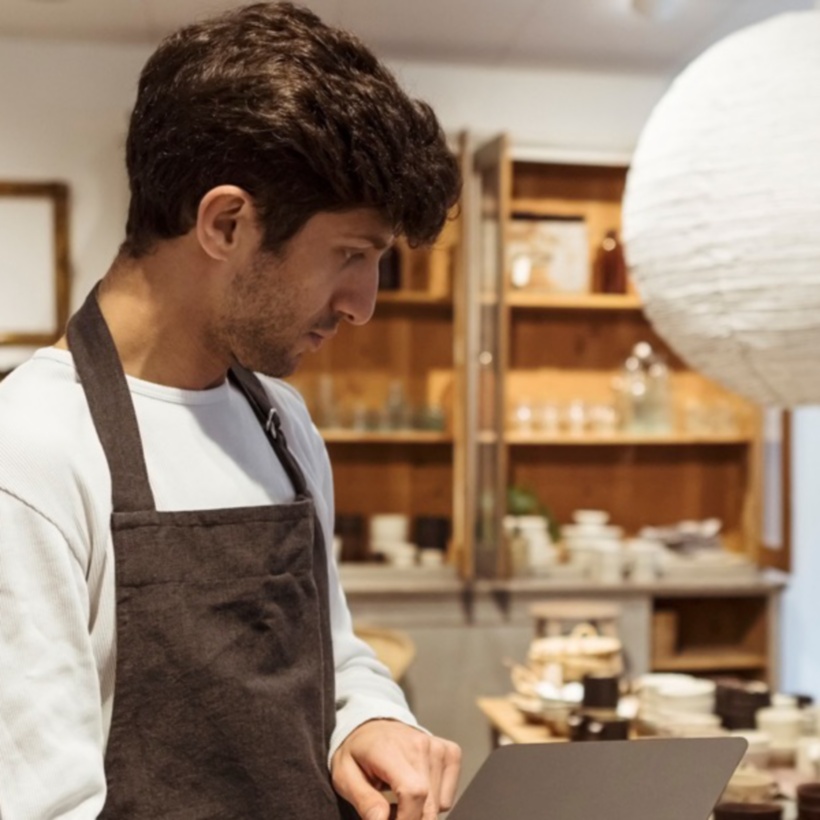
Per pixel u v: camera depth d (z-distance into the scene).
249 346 1.08
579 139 4.95
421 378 5.00
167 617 1.05
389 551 4.68
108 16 4.34
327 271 1.05
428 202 1.07
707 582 4.67
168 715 1.05
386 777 1.13
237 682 1.08
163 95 1.06
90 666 0.99
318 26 1.07
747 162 1.98
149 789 1.04
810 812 2.07
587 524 4.90
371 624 4.46
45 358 1.08
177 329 1.11
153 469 1.10
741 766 2.27
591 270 5.02
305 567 1.16
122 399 1.08
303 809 1.09
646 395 4.91
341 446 4.99
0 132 4.62
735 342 2.07
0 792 0.92
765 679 4.80
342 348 4.96
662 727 2.54
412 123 1.06
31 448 0.98
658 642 4.74
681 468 5.21
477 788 1.09
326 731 1.22
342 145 1.00
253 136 1.00
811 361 2.04
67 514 0.99
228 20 1.08
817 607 4.62
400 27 4.45
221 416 1.17
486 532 4.60
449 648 4.49
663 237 2.11
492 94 4.93
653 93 5.00
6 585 0.94
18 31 4.53
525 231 4.86
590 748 1.11
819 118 1.94
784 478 4.64
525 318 5.09
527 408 4.90
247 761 1.08
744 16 4.30
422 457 5.03
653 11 4.22
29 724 0.93
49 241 4.64
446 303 4.91
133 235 1.11
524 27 4.45
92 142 4.66
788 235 1.94
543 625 3.18
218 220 1.03
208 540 1.09
